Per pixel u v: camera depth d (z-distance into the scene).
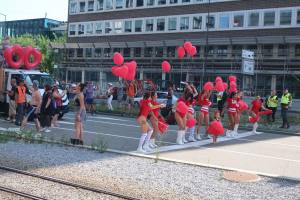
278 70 46.94
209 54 52.53
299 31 47.91
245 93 47.38
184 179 9.73
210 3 54.44
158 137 17.22
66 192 8.23
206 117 17.55
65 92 22.48
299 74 45.75
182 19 57.25
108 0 66.12
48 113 17.14
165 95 30.75
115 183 9.15
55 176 9.53
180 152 13.82
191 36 56.25
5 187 8.40
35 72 22.41
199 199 8.22
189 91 15.94
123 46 61.50
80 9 69.88
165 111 23.20
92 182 9.14
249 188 9.16
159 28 59.72
